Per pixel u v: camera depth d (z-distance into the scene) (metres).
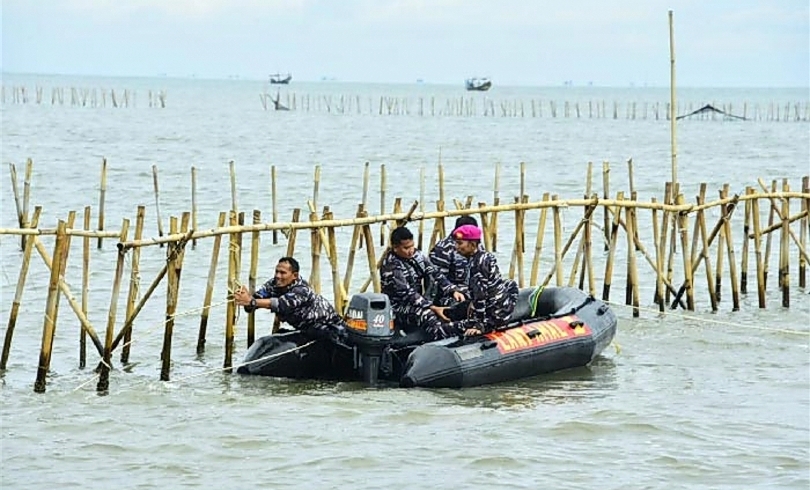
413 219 16.88
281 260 14.48
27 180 24.73
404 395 13.86
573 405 13.66
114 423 12.73
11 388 14.21
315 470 11.27
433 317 14.50
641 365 15.98
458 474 11.18
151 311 19.14
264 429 12.52
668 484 11.02
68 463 11.45
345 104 172.00
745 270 21.47
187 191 38.41
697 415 13.34
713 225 31.25
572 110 166.62
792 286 22.59
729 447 12.16
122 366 15.54
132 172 44.72
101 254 24.73
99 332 17.58
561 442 12.25
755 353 16.84
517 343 14.67
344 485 10.86
